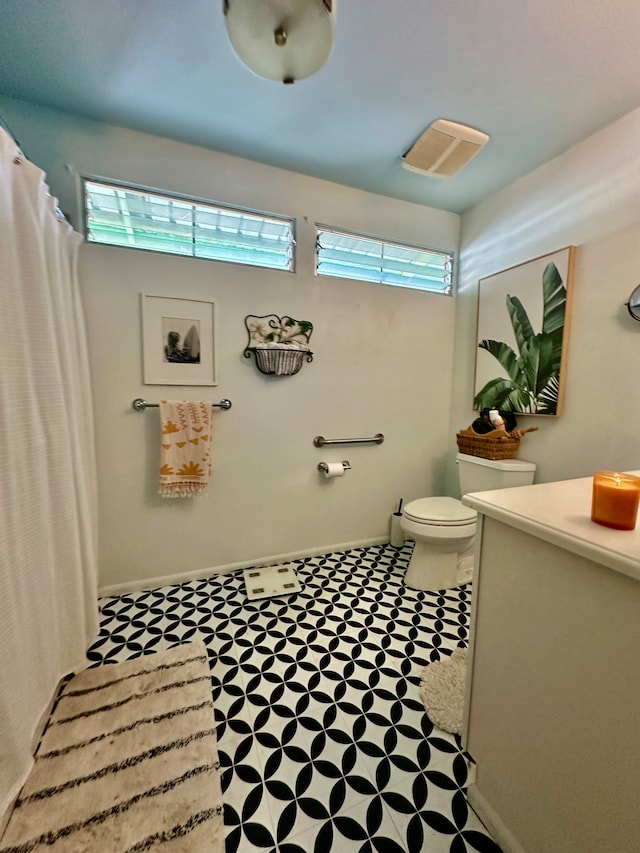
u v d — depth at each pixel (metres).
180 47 1.17
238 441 1.95
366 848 0.83
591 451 1.61
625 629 0.58
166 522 1.86
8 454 0.89
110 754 1.02
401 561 2.19
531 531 0.72
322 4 0.82
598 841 0.63
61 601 1.21
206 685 1.27
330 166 1.84
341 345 2.13
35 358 1.04
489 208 2.10
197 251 1.79
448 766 1.01
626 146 1.44
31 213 1.01
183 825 0.86
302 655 1.43
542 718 0.73
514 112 1.44
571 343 1.68
